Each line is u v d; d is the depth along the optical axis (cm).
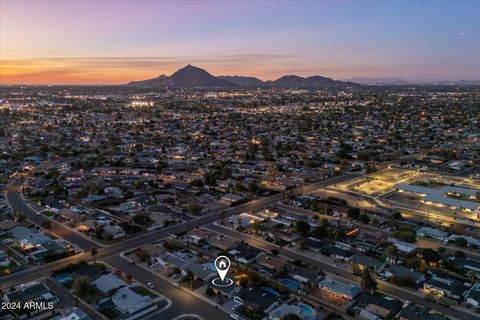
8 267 10438
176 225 13550
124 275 10044
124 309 8331
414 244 11919
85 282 9050
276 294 9100
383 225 13425
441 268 10475
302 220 12962
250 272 9919
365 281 9175
